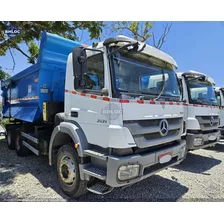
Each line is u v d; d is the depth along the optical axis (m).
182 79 4.90
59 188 3.33
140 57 2.83
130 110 2.40
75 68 2.53
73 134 2.81
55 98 4.12
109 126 2.36
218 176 4.07
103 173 2.42
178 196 3.14
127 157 2.30
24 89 5.08
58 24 6.28
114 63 2.50
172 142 3.23
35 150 4.30
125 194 3.18
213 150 6.59
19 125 6.13
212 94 5.77
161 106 2.83
